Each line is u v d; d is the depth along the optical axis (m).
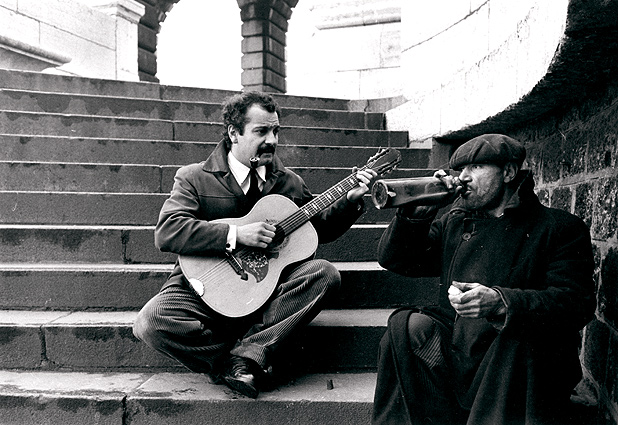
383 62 7.26
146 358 2.54
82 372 2.54
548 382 1.68
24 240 3.11
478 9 4.22
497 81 3.04
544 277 1.76
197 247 2.28
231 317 2.25
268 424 2.20
